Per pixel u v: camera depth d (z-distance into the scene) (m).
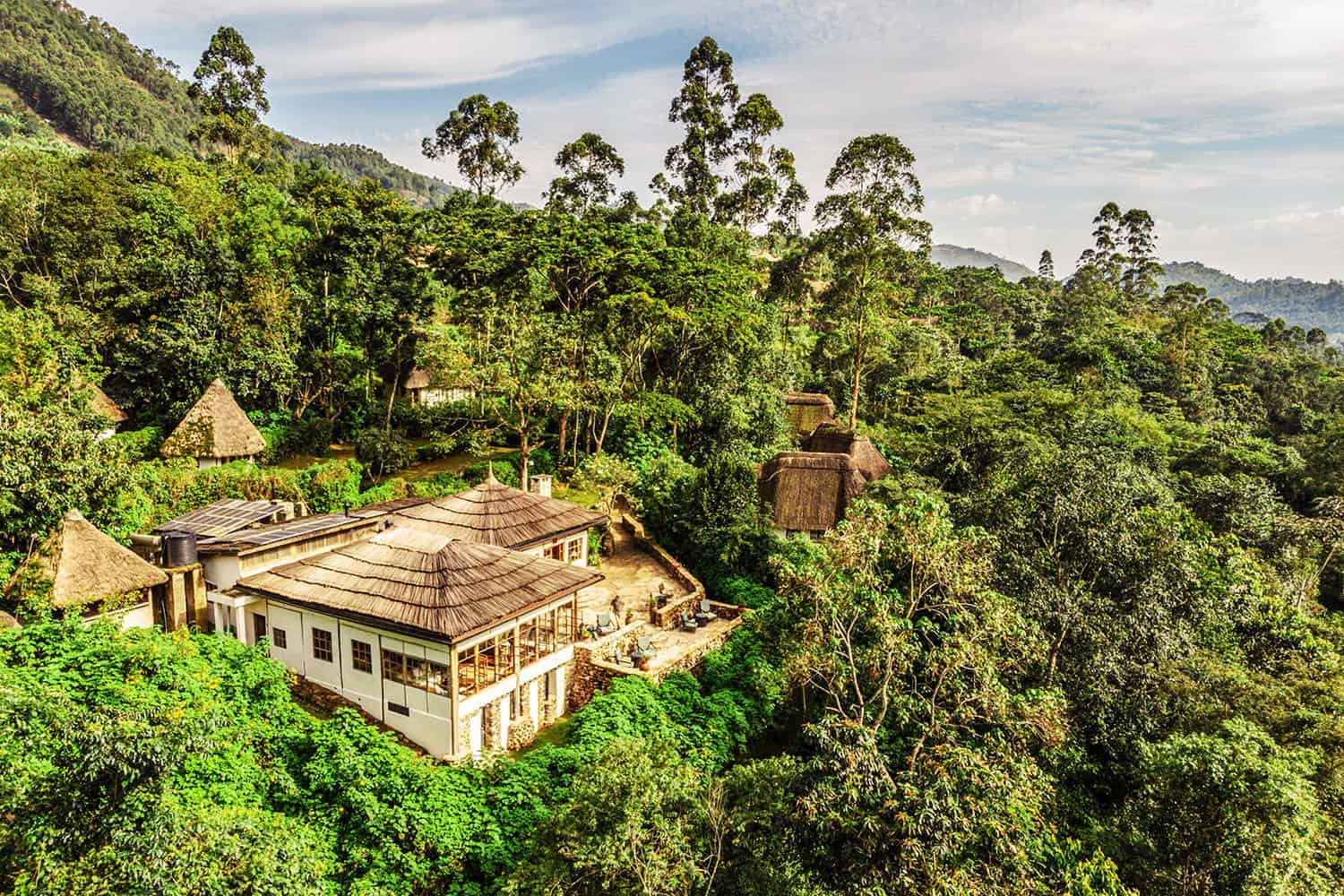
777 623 19.45
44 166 56.00
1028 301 109.38
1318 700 18.78
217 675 18.56
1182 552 20.83
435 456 44.53
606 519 30.50
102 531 23.02
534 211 56.25
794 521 33.97
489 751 19.38
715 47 75.38
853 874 13.19
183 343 40.69
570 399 37.38
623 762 13.82
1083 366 61.28
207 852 9.71
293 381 44.44
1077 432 39.00
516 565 22.05
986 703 15.59
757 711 21.77
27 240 45.16
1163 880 15.12
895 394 63.25
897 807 13.26
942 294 115.44
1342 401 70.94
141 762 9.80
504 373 36.88
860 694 17.14
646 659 23.23
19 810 9.55
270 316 43.34
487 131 73.75
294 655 21.84
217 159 77.38
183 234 47.09
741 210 79.00
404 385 51.53
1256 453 48.16
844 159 48.78
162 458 36.38
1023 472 24.58
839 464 34.94
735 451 44.69
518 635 20.66
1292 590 29.69
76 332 40.28
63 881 8.98
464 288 46.25
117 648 17.56
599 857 12.30
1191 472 43.28
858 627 17.97
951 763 13.68
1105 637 19.33
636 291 41.59
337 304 43.53
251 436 37.91
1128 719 18.94
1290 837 13.96
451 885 15.32
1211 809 14.83
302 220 59.00
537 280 42.47
